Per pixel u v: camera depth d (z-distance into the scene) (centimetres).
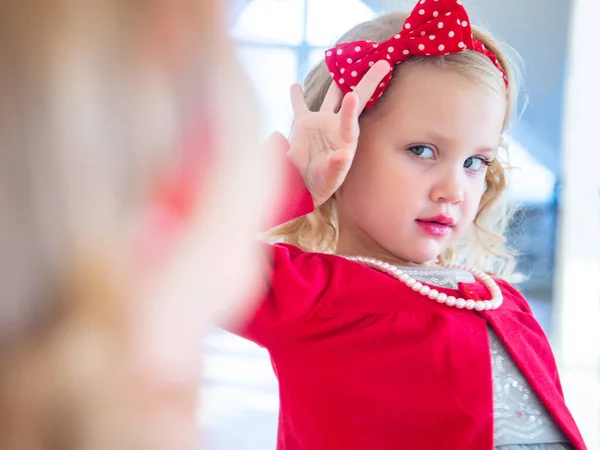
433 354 77
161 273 29
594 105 263
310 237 98
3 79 25
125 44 28
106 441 27
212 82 31
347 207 88
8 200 25
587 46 263
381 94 83
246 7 39
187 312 31
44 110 25
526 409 78
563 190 262
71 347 26
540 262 258
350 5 258
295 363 79
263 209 35
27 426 26
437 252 85
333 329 79
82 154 26
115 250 27
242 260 34
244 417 186
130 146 27
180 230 30
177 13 30
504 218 120
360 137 85
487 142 83
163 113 29
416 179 82
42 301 26
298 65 256
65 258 26
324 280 82
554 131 269
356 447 76
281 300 78
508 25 273
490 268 120
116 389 28
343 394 77
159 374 30
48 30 25
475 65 83
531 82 271
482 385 76
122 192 27
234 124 32
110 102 27
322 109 86
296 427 80
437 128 81
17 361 26
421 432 76
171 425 30
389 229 84
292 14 272
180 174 30
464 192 83
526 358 81
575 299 253
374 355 77
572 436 77
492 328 83
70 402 27
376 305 80
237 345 238
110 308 27
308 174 81
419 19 84
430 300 82
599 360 229
